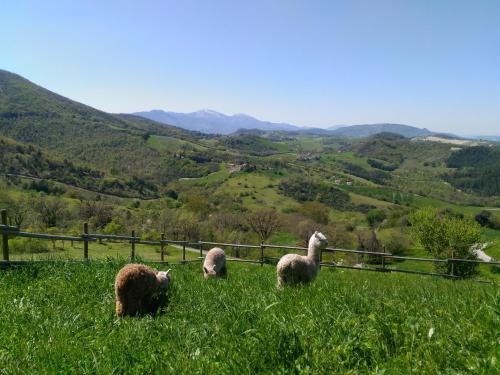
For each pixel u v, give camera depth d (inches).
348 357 132.1
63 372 146.4
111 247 1187.9
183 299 278.8
